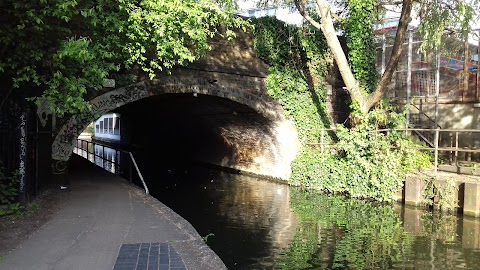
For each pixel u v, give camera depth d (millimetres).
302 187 15555
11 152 7398
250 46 14703
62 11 6398
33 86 7613
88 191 9828
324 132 15773
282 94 15383
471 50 15422
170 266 4688
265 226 10133
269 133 16719
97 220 6859
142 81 12508
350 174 13586
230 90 14336
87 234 5973
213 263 4906
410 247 8422
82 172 13602
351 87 13430
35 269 4488
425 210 11461
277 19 15172
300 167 15586
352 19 14773
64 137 11078
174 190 15391
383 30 16938
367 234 9352
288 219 10789
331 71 16328
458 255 7914
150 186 16219
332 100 16406
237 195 14383
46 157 10188
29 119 7977
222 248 8453
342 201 12992
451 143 14625
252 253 8109
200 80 13617
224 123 18953
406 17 11516
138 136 33500
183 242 5680
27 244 5398
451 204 10992
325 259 7762
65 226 6414
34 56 6770
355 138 13266
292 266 7398
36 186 8492
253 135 18016
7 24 6742
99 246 5395
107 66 6863
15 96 7523
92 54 6340
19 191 7371
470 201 10500
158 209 7848
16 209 7047
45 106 8969
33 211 7324
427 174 12047
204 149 23984
